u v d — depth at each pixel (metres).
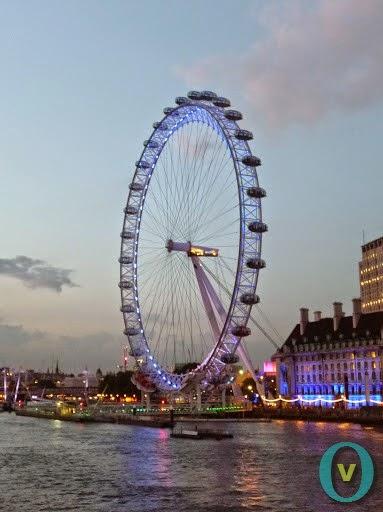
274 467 96.94
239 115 167.38
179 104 183.00
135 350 197.88
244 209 162.75
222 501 74.25
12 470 100.19
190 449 122.62
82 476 93.19
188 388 194.50
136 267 199.38
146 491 80.81
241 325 165.38
